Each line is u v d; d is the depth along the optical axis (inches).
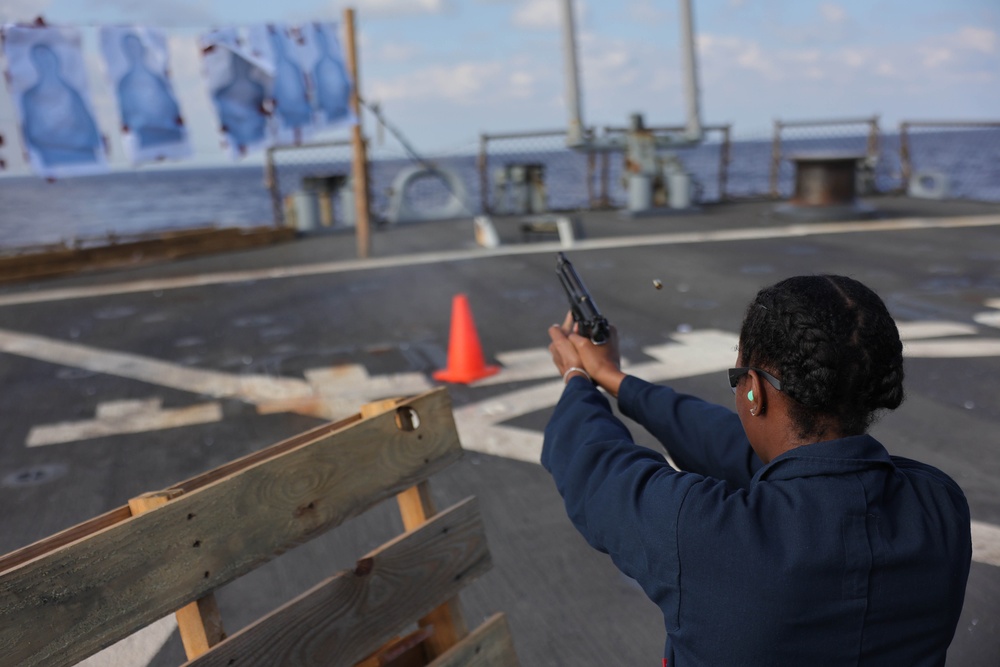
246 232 614.5
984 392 231.3
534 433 211.0
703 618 45.7
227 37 328.5
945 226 591.5
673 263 466.9
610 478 50.9
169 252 568.1
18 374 291.1
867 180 835.4
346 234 674.2
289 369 282.4
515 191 775.7
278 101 345.7
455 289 412.8
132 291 448.8
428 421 92.2
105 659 124.0
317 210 675.4
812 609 44.0
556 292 396.2
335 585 76.7
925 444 195.3
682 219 691.4
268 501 74.5
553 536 157.2
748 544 44.6
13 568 58.4
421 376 267.7
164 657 124.5
